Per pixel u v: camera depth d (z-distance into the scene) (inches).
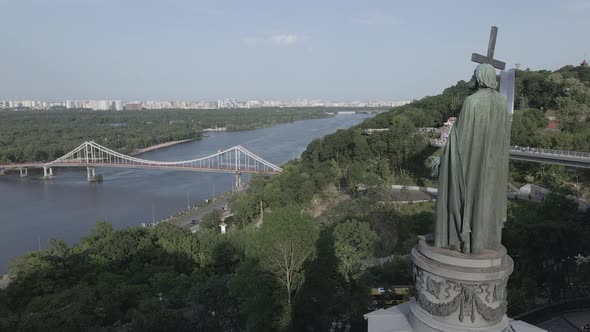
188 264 2861.7
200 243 3061.0
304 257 1451.8
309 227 1461.6
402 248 2674.7
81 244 3134.8
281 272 1443.2
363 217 2989.7
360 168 4461.1
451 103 6791.3
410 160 4894.2
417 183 4598.9
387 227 2837.1
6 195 6589.6
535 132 4352.9
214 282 1716.3
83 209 5748.0
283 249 1424.7
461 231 688.4
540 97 5856.3
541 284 1800.0
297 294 1441.9
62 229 4864.7
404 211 3319.4
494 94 677.3
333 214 3309.5
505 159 692.7
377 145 4997.5
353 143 5260.8
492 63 724.7
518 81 6092.5
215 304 1670.8
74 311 1585.9
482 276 642.8
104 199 6309.1
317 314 1483.8
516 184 3868.1
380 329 726.5
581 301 1508.4
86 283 2313.0
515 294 1521.9
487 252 693.3
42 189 7037.4
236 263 2701.8
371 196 3442.4
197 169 7362.2
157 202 6136.8
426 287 697.0
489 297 661.9
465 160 681.0
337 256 1792.6
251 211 4463.6
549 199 2122.3
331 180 4788.4
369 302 1594.5
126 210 5693.9
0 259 3956.7
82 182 7652.6
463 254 686.5
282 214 1465.3
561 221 1873.8
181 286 2222.0
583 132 4165.8
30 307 2018.9
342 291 1648.6
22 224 5049.2
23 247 4274.1
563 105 4931.1
